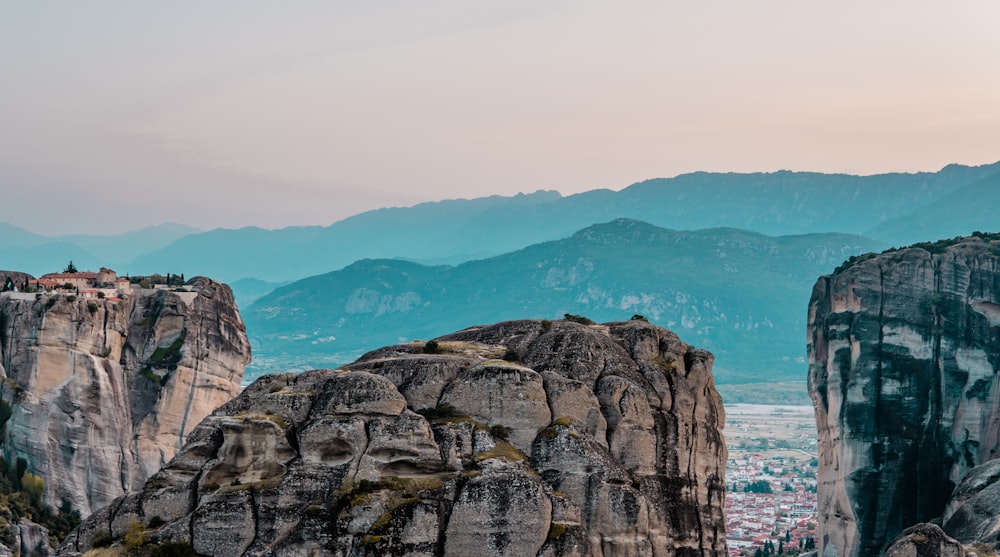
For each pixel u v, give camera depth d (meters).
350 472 135.00
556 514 134.00
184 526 136.38
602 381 148.25
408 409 139.75
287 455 138.75
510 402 140.88
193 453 141.75
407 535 130.50
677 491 151.00
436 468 135.62
